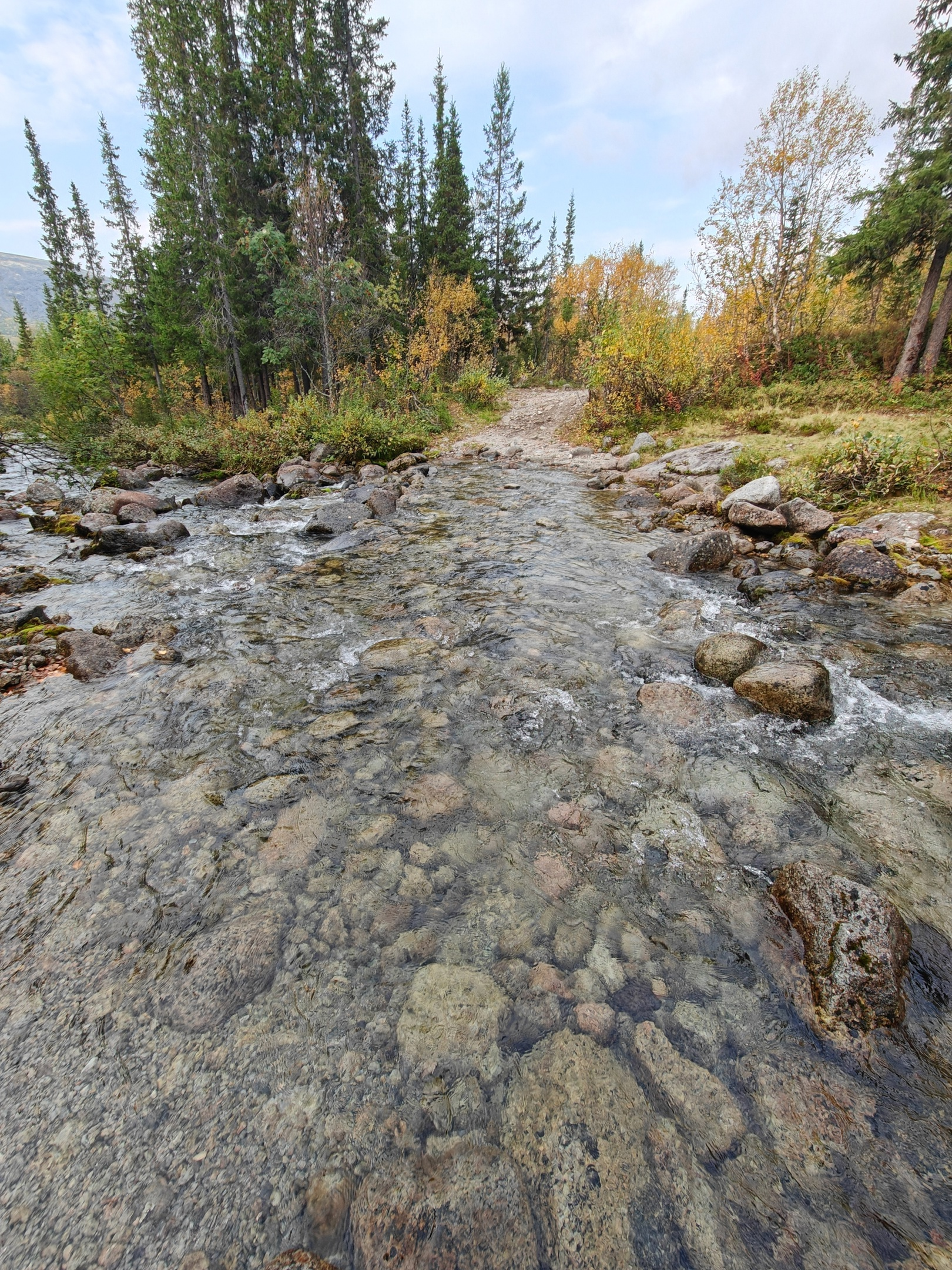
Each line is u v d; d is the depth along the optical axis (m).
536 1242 1.72
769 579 7.17
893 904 2.73
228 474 15.77
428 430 20.39
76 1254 1.73
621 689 4.87
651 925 2.76
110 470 14.88
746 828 3.34
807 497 9.52
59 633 5.94
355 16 24.73
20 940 2.72
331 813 3.50
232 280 23.44
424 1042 2.26
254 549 9.15
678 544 8.07
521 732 4.29
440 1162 1.91
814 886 2.75
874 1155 1.92
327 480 14.52
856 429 10.34
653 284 37.72
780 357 17.94
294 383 25.98
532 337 48.78
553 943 2.67
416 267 31.19
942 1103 2.06
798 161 16.08
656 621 6.21
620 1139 1.96
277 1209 1.81
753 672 4.69
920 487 8.84
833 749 4.04
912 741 4.11
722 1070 2.17
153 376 32.78
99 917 2.84
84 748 4.14
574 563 8.10
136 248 32.59
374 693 4.86
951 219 13.71
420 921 2.78
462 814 3.48
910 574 6.83
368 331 22.34
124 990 2.49
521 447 18.55
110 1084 2.16
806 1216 1.78
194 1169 1.91
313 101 22.94
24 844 3.29
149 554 8.80
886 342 17.53
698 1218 1.77
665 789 3.68
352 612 6.61
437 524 10.20
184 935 2.72
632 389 17.52
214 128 21.91
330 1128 2.01
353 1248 1.71
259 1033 2.31
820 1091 2.09
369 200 25.75
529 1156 1.92
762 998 2.42
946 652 5.30
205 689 4.91
